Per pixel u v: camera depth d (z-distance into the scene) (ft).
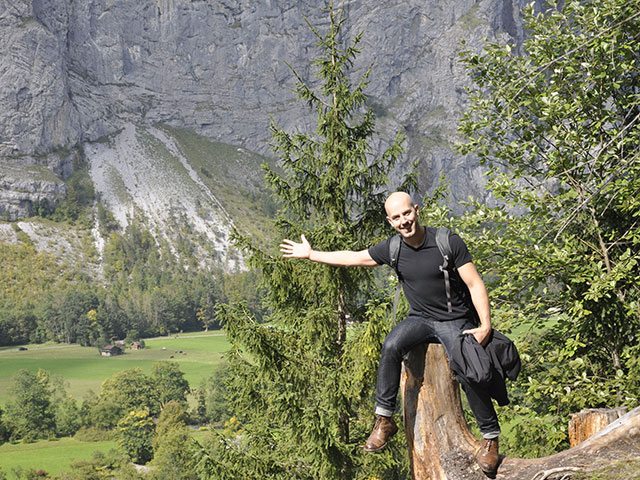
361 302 35.76
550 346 26.58
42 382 294.66
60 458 227.40
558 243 25.29
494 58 26.53
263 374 32.78
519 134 27.02
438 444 10.03
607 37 22.47
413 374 10.22
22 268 644.69
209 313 612.70
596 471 8.95
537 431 25.03
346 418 34.35
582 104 24.71
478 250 25.53
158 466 199.41
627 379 22.65
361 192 36.40
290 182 36.76
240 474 32.22
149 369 390.21
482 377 9.30
